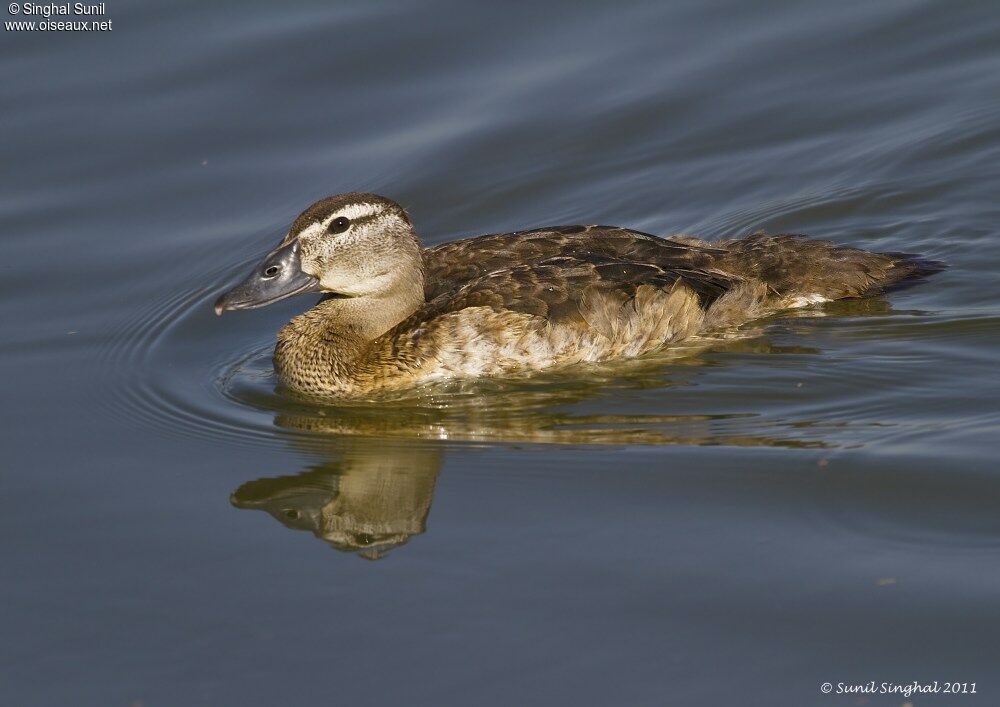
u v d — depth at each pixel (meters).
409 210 18.89
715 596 11.36
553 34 21.70
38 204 18.83
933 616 11.03
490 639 10.96
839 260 16.39
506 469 13.59
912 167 19.12
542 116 20.23
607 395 14.91
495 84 20.81
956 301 16.23
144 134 19.95
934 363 15.06
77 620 11.43
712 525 12.37
